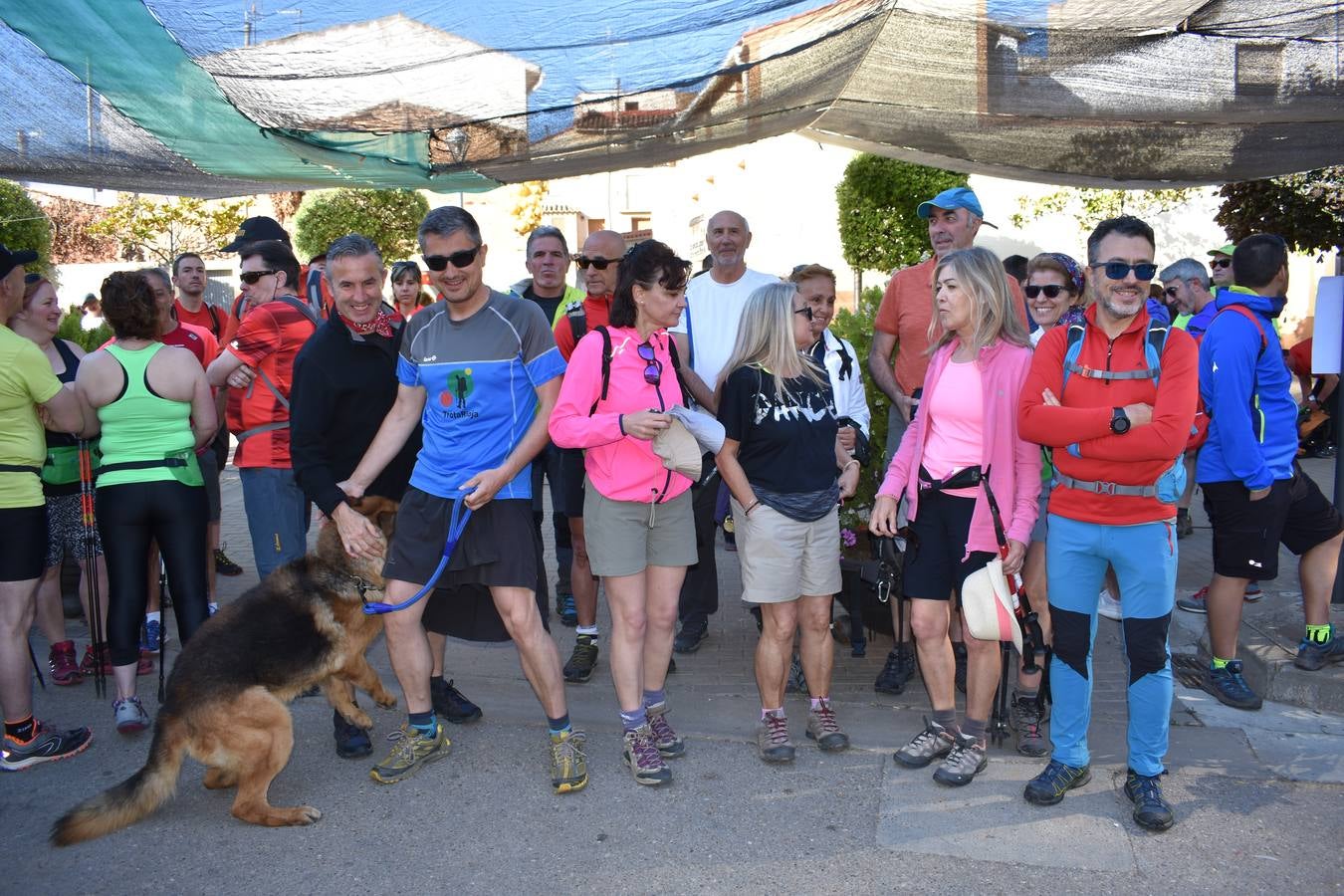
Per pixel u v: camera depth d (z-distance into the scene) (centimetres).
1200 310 737
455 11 419
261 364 483
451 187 696
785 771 420
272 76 462
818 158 1748
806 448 409
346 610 405
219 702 369
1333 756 419
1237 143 637
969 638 400
